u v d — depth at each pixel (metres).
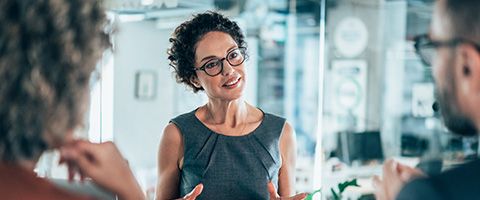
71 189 0.64
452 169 0.73
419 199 0.75
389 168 0.86
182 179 1.84
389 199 0.82
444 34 0.76
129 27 5.50
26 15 0.56
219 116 1.83
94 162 0.67
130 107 5.57
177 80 1.91
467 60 0.73
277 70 5.97
